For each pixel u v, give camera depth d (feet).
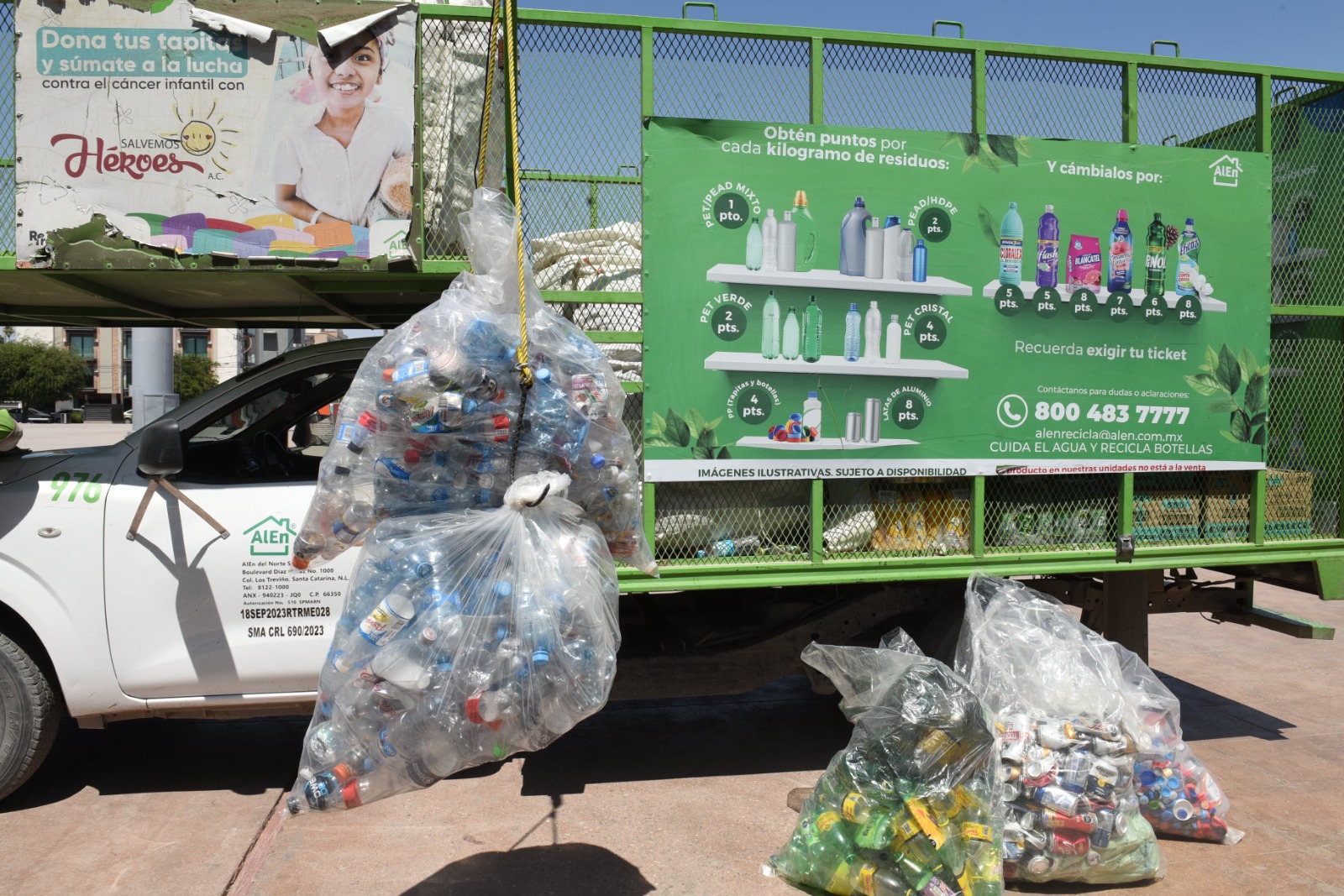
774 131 12.50
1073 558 13.80
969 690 10.34
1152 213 13.66
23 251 11.25
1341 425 14.88
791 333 12.61
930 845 9.66
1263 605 25.39
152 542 11.96
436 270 11.83
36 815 12.21
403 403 7.99
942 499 13.48
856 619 14.20
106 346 203.51
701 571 12.69
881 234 12.79
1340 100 14.82
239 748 14.73
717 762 14.34
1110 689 11.20
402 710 7.56
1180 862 11.06
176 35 11.30
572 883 10.52
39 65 11.18
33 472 12.17
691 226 12.33
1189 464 13.96
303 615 12.22
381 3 11.52
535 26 12.16
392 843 11.48
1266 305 14.19
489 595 7.72
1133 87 13.60
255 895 10.23
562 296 12.18
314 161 11.51
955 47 13.04
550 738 7.84
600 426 8.68
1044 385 13.37
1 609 11.94
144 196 11.35
